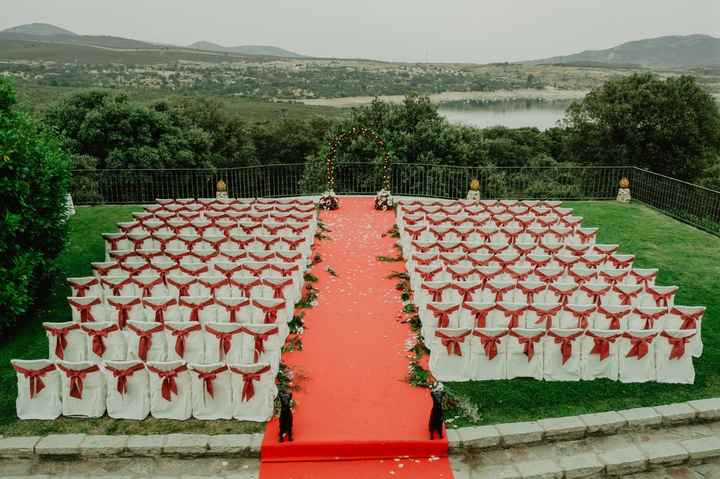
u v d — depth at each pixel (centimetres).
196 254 1211
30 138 1102
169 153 2958
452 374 898
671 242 1570
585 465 739
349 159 2816
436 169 2433
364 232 1647
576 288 1032
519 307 951
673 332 887
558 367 898
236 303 962
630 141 3456
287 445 746
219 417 810
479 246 1245
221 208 1603
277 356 892
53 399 810
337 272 1337
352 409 823
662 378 898
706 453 768
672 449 770
